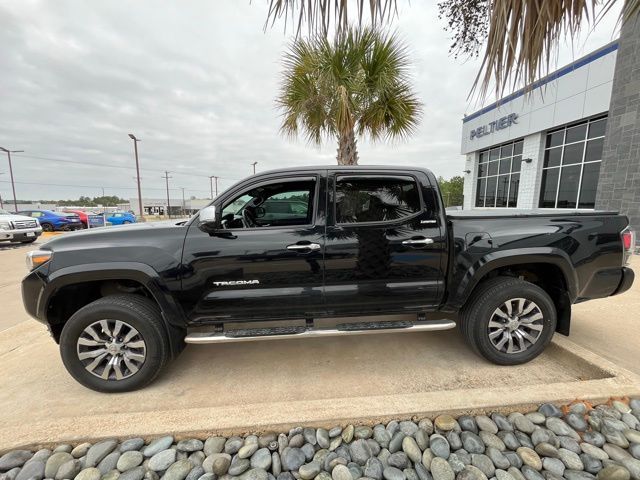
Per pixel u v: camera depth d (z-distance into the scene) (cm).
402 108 612
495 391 220
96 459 180
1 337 347
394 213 260
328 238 251
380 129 670
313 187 265
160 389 251
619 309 388
